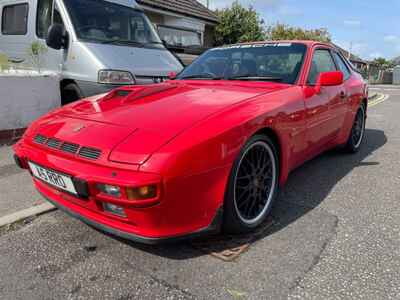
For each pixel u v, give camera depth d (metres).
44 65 5.24
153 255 2.16
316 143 3.22
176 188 1.81
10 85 4.62
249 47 3.52
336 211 2.79
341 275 1.96
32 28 5.44
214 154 1.94
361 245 2.27
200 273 1.98
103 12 5.33
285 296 1.79
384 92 17.14
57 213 2.73
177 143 1.84
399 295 1.80
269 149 2.48
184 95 2.56
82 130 2.10
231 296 1.80
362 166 3.99
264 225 2.53
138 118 2.11
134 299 1.79
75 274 1.99
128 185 1.72
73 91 5.10
